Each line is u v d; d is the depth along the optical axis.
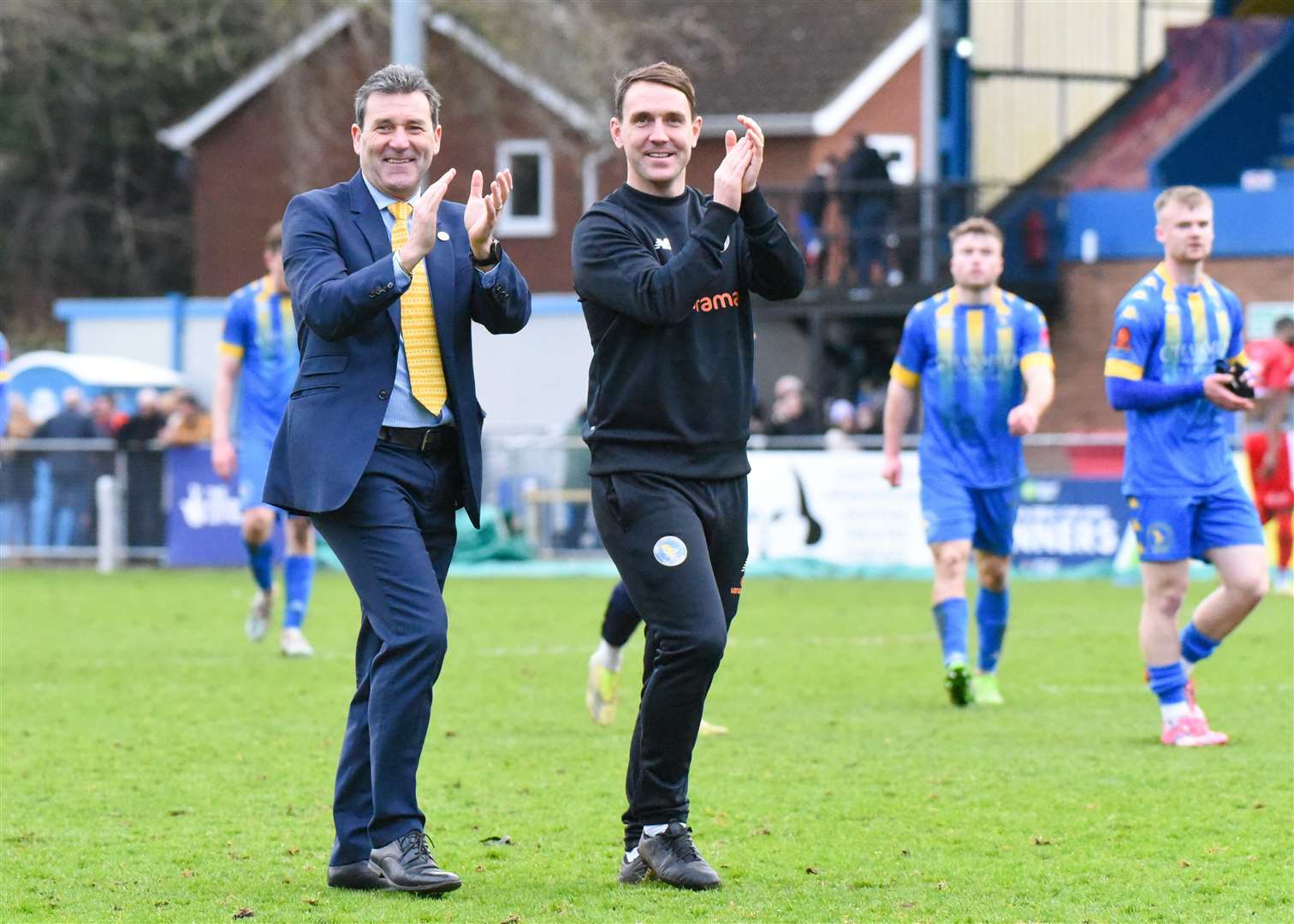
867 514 43.25
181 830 14.23
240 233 79.94
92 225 90.75
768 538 43.75
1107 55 63.12
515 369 61.84
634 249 11.76
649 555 11.88
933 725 19.94
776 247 12.12
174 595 38.53
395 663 11.83
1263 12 60.66
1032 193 57.94
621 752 18.09
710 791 15.87
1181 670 18.45
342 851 12.21
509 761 17.56
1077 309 58.06
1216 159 61.47
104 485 47.19
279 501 12.00
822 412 57.28
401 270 11.49
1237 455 41.03
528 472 45.88
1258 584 18.22
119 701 21.83
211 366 64.50
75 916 11.35
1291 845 13.41
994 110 62.09
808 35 77.69
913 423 51.62
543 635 30.23
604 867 12.88
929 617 33.47
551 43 70.81
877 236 57.09
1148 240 57.44
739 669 25.44
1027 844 13.52
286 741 18.73
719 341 12.08
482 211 12.06
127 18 86.44
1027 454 42.78
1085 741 18.67
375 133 12.16
